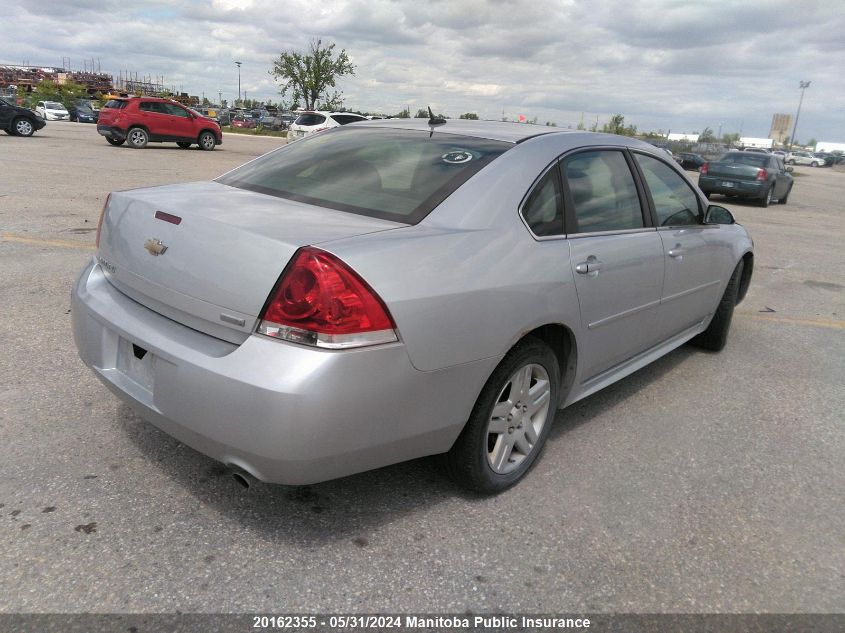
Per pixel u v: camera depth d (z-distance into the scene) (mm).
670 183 4105
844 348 5438
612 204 3467
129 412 3338
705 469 3283
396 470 3029
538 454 3109
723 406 4094
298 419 2078
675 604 2320
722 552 2627
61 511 2533
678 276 3979
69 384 3604
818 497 3100
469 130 3355
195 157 19516
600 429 3650
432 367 2350
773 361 5012
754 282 7848
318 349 2107
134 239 2621
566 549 2561
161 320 2484
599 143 3523
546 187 3021
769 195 18047
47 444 2986
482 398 2646
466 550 2506
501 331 2568
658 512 2869
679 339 4449
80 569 2246
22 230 7371
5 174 12242
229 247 2281
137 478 2785
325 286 2109
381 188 2842
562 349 3152
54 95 59625
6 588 2139
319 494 2787
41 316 4625
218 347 2270
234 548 2412
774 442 3639
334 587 2264
